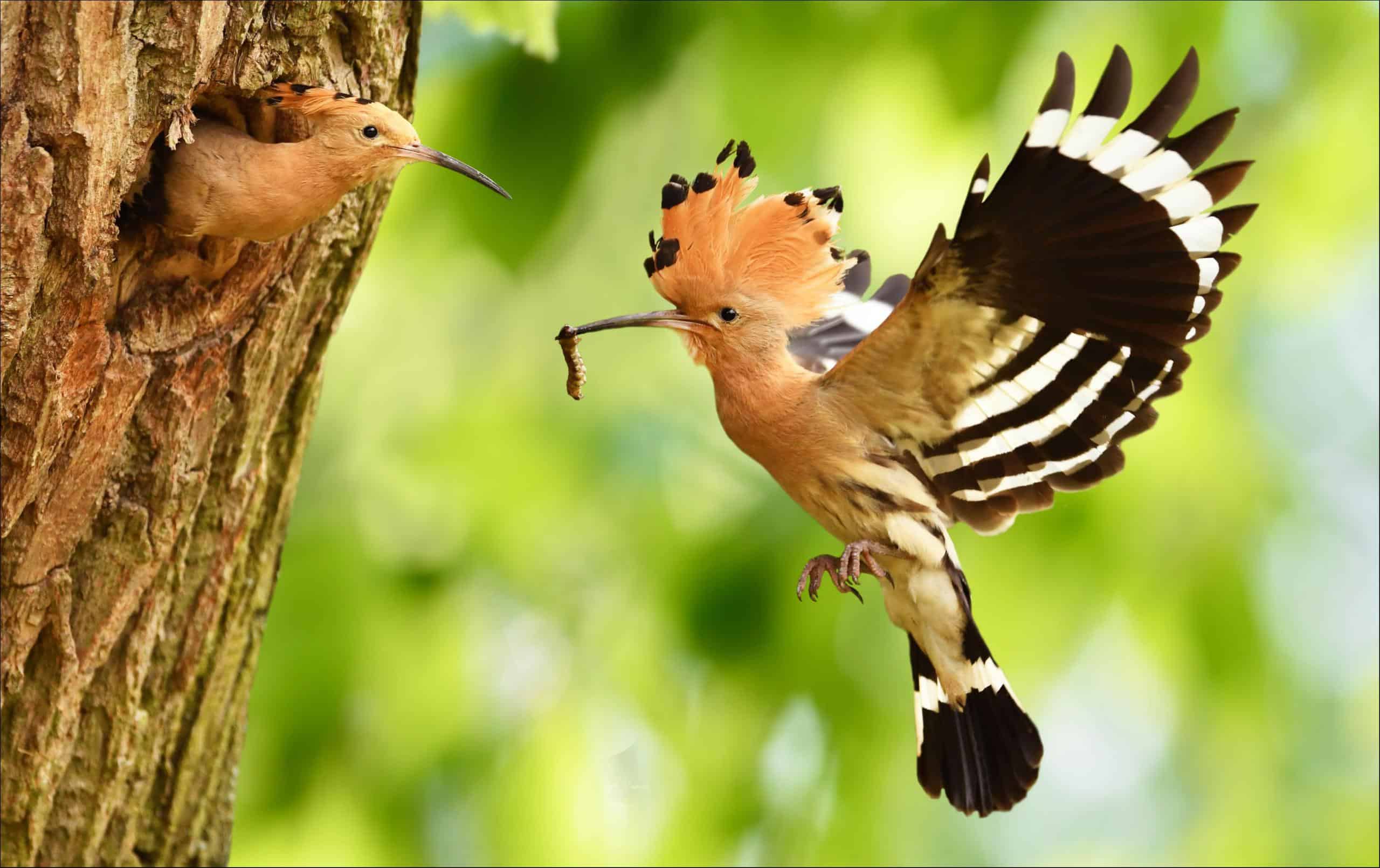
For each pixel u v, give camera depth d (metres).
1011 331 6.41
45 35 4.99
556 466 10.48
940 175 10.22
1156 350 6.20
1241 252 10.59
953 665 7.43
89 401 5.71
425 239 10.21
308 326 6.84
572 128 10.10
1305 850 10.41
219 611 7.05
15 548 5.93
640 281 10.77
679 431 10.73
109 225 5.36
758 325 7.12
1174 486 10.05
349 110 5.96
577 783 10.18
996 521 7.14
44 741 6.41
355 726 9.98
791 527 10.21
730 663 10.09
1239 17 10.02
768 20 10.13
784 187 10.48
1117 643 10.91
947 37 9.70
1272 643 10.11
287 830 9.78
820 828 10.09
